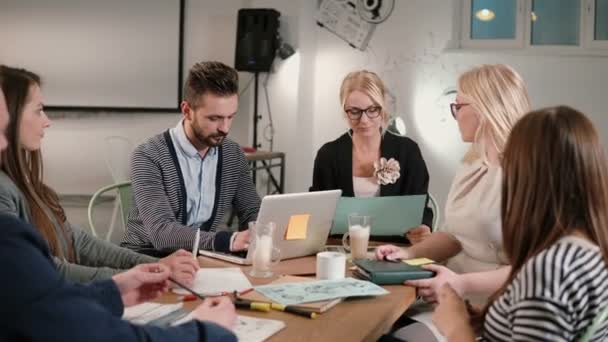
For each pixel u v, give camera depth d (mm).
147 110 5832
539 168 1257
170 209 2363
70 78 5906
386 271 1899
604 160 1262
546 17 4676
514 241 1309
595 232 1232
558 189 1245
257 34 5047
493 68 2174
